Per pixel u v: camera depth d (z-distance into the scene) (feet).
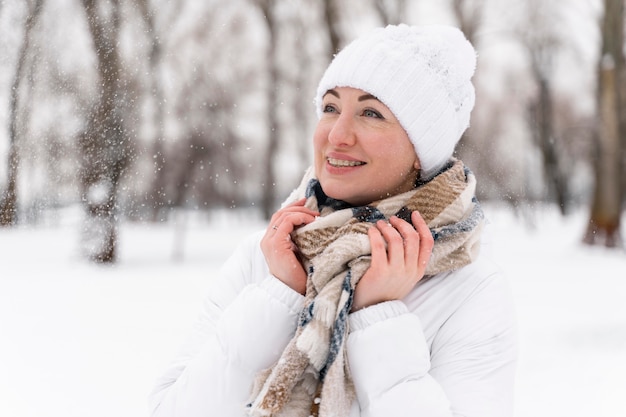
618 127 45.29
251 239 5.29
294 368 3.85
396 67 4.59
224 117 44.24
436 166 4.98
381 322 4.01
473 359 4.29
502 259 42.57
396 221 4.24
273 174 68.03
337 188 4.63
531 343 19.43
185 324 20.40
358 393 4.02
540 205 100.63
